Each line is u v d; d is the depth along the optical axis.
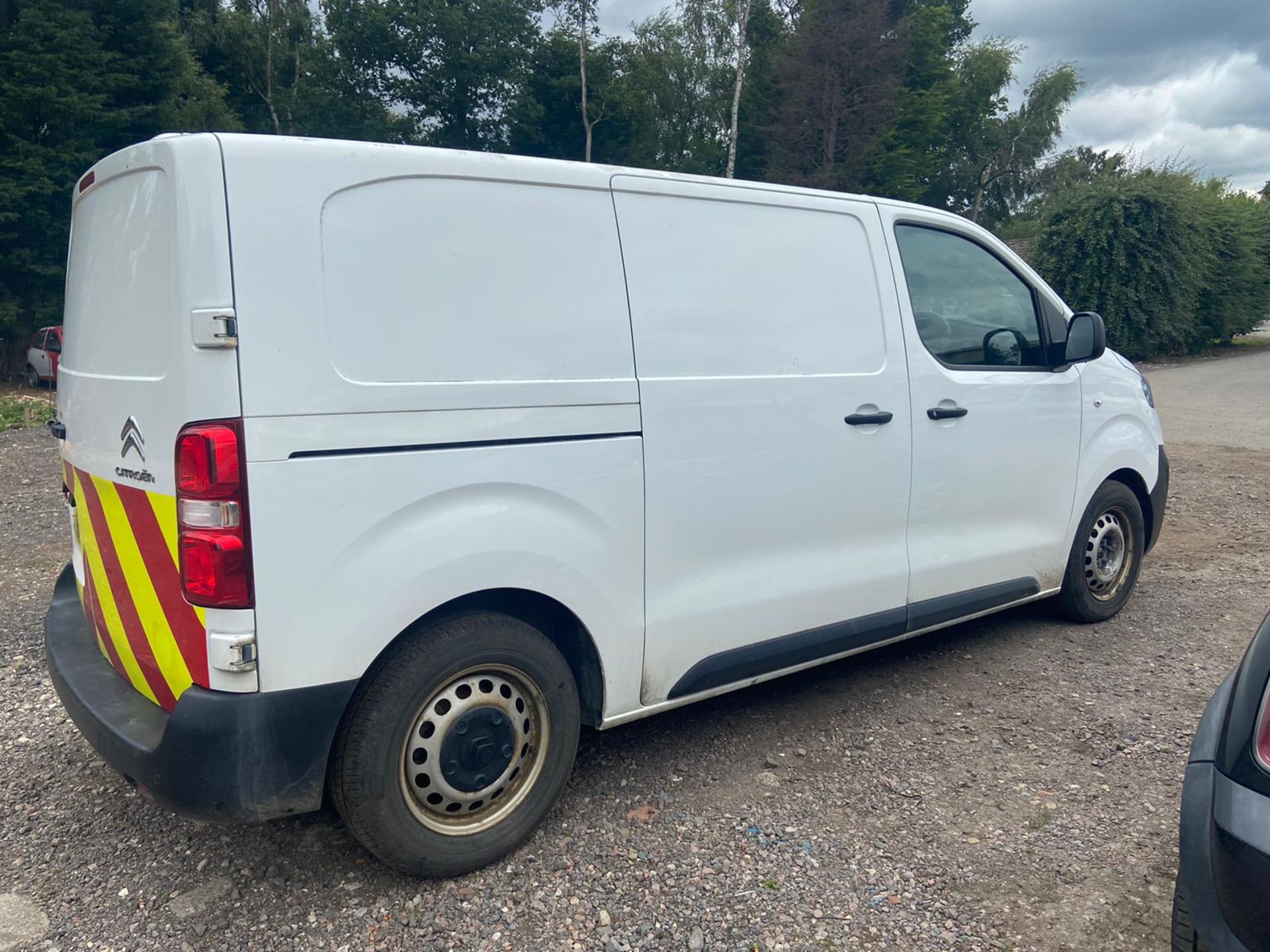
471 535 2.62
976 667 4.35
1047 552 4.48
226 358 2.25
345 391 2.39
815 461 3.46
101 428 2.71
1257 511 7.58
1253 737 1.89
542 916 2.58
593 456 2.88
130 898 2.67
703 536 3.19
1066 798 3.18
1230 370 20.45
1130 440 4.82
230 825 3.04
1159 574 5.89
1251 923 1.77
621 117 36.84
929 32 36.47
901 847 2.90
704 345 3.16
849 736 3.65
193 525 2.28
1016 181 49.97
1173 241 21.20
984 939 2.48
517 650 2.76
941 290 3.98
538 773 2.88
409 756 2.61
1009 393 4.16
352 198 2.46
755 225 3.34
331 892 2.69
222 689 2.33
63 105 19.41
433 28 35.41
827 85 32.31
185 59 22.23
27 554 6.25
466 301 2.62
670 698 3.20
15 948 2.45
